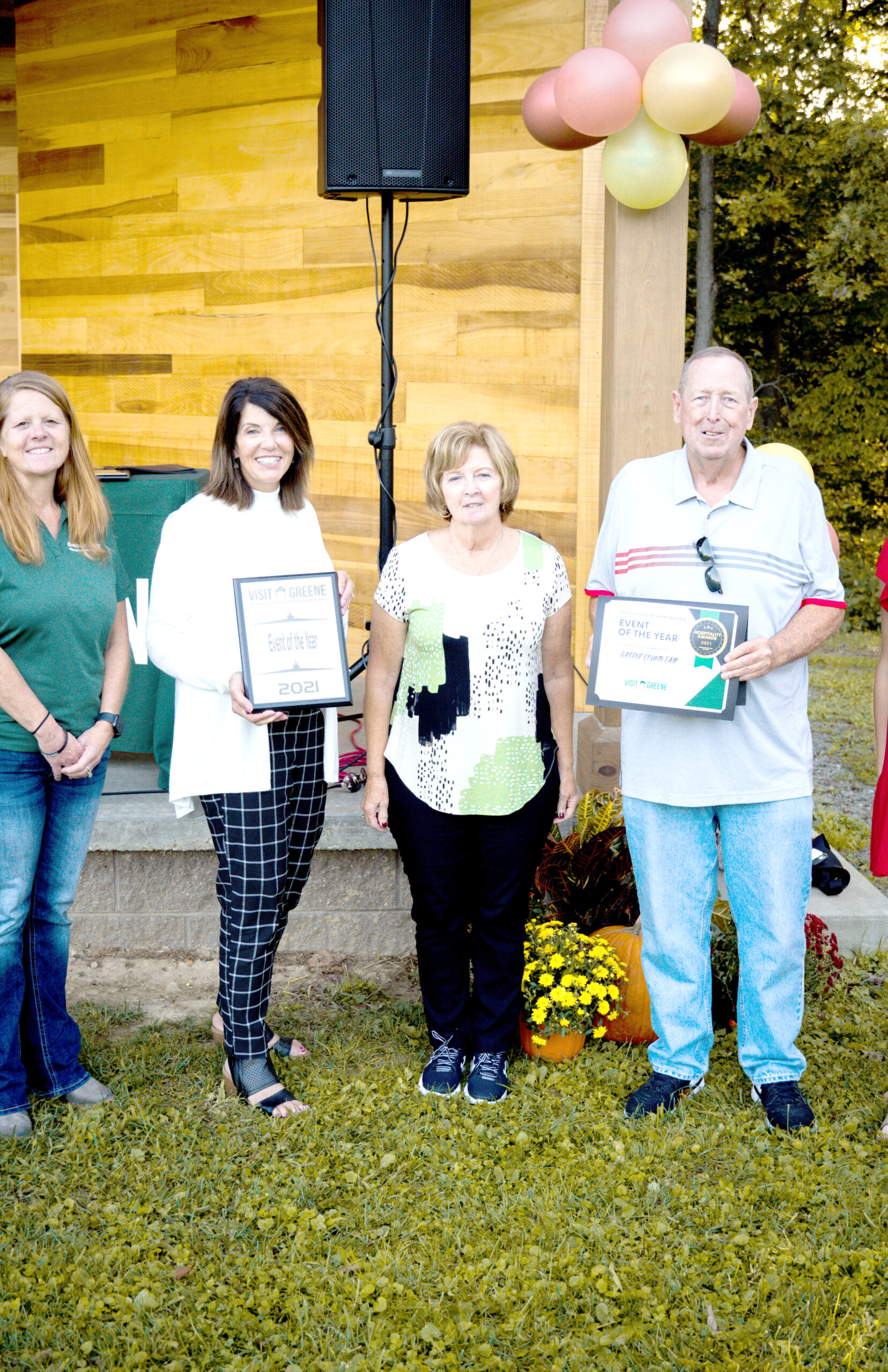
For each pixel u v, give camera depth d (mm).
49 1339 2131
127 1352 2107
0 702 2512
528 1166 2643
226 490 2744
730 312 13961
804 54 12617
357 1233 2424
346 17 3799
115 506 3814
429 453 2713
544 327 4922
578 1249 2357
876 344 13789
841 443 13844
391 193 3953
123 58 6254
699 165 13086
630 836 2861
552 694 2873
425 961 2975
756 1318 2170
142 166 6281
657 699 2607
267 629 2623
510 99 4863
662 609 2594
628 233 3904
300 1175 2588
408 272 5293
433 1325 2131
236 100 5840
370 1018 3395
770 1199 2527
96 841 3746
